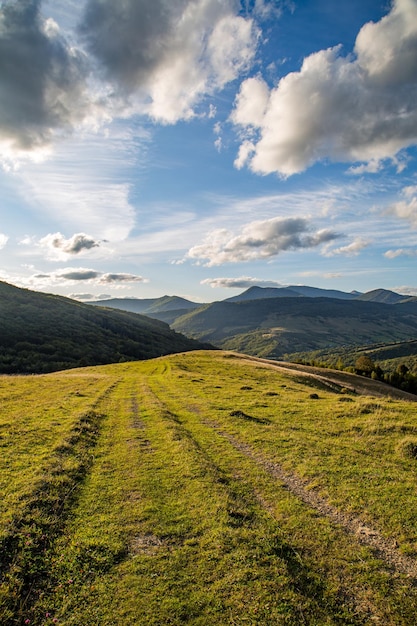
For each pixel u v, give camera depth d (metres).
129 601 7.75
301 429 21.36
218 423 23.16
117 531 10.40
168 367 64.56
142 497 12.56
